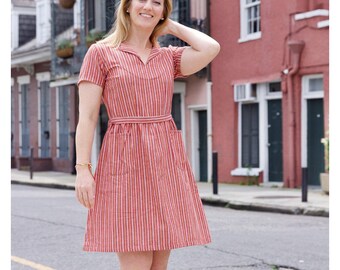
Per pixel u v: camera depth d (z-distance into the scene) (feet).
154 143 11.68
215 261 24.29
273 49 57.62
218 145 63.62
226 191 52.90
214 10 63.93
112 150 11.68
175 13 66.85
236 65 61.57
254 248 27.27
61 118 89.25
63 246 28.07
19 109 99.50
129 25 11.97
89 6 77.00
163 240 11.57
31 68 95.14
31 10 106.32
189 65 12.50
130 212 11.55
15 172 89.10
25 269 23.17
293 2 55.67
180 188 11.84
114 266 23.58
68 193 59.88
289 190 53.42
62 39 82.28
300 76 55.36
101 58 11.78
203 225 12.28
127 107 11.69
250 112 61.11
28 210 42.96
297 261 24.31
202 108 66.23
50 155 91.56
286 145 56.34
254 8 60.54
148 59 11.93
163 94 11.89
